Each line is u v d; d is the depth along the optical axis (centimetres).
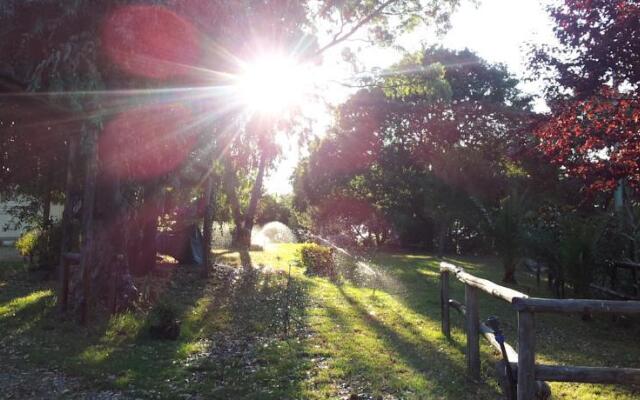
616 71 798
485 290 538
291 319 947
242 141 1248
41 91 855
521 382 396
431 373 652
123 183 1050
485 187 2319
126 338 794
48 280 1356
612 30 782
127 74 841
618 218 1190
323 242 2392
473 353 641
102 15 772
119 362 665
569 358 754
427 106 3284
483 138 3117
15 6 759
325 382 607
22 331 834
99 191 988
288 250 2678
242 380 609
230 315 977
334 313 1024
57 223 1591
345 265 1670
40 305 1011
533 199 1816
